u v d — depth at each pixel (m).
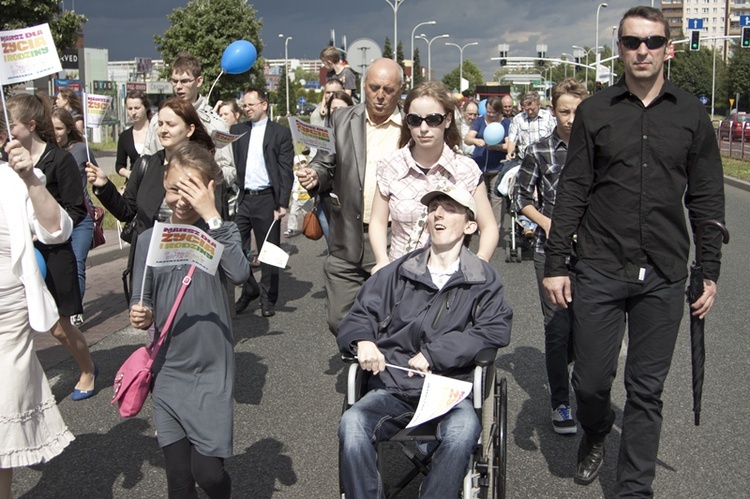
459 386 3.56
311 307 8.82
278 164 8.53
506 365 6.66
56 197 5.91
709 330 7.62
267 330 7.88
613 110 4.07
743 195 20.58
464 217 3.90
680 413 5.55
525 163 5.51
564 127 5.34
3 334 3.84
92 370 6.03
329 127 5.62
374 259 5.61
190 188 3.67
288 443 5.16
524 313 8.34
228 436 3.68
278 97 100.75
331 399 5.94
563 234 4.22
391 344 3.87
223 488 3.68
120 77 72.56
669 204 4.02
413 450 4.06
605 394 4.31
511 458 4.93
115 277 10.21
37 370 3.96
